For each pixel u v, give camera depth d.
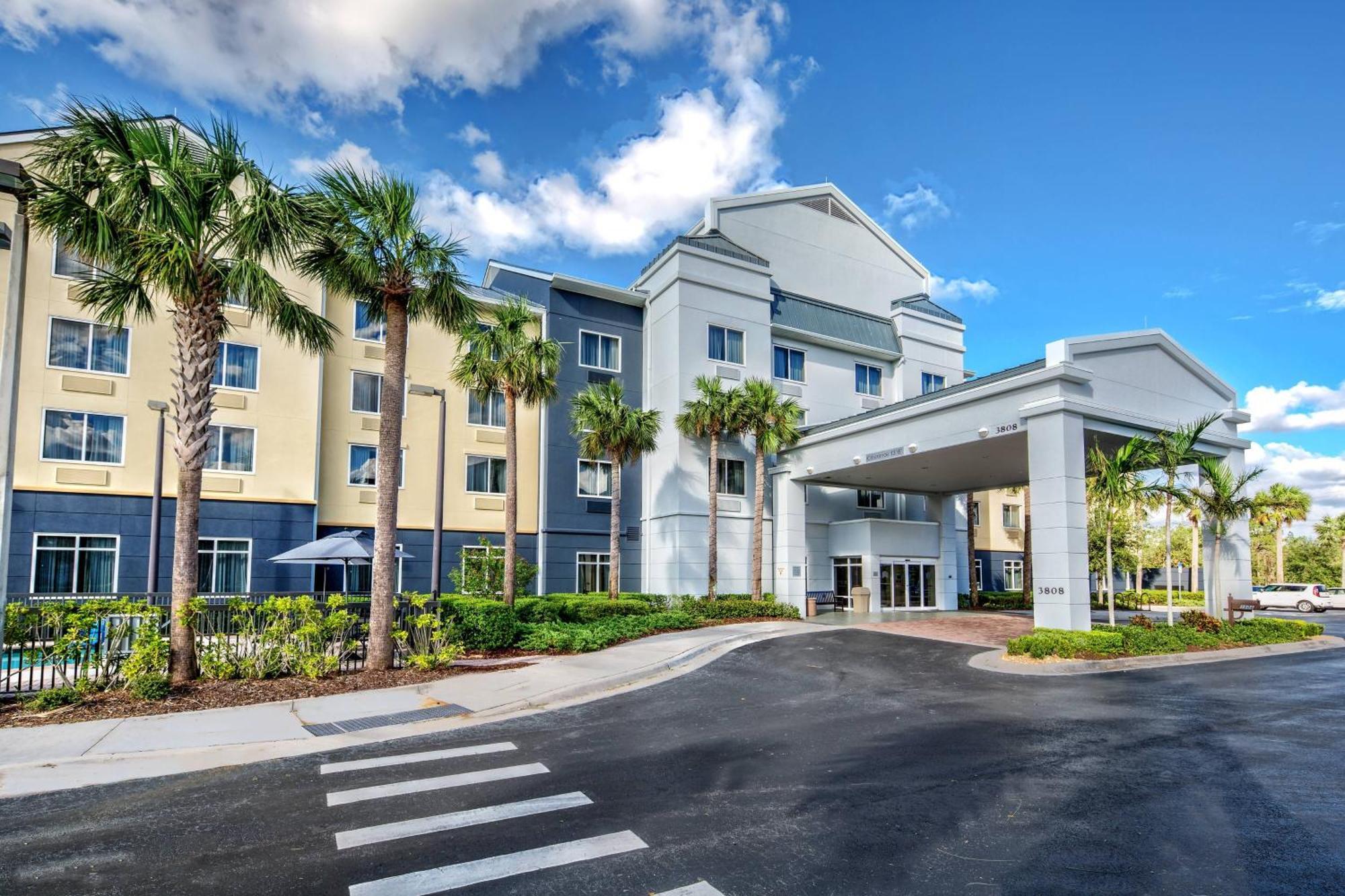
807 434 26.33
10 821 5.98
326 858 5.23
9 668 10.29
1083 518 16.44
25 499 18.77
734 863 5.12
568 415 26.58
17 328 9.98
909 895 4.64
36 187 10.22
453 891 4.71
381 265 12.91
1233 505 18.72
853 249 34.16
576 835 5.66
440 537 18.17
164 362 20.72
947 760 7.83
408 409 24.25
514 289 26.22
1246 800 6.47
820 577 29.67
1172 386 19.91
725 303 27.56
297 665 12.13
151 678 10.49
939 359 34.16
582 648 15.77
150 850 5.38
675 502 25.69
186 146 11.38
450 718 9.85
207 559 20.58
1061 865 5.09
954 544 31.11
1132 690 12.01
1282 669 14.31
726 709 10.61
